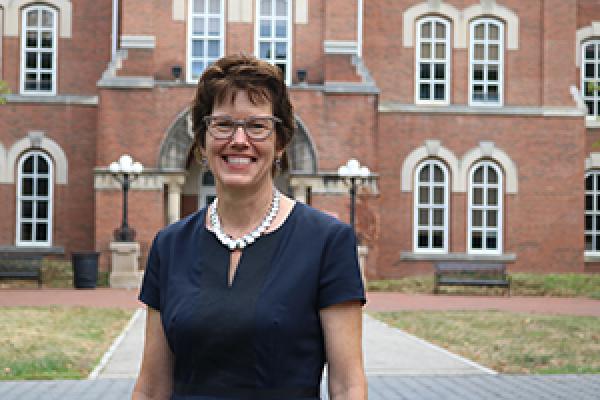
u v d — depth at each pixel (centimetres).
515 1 2991
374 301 2206
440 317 1727
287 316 263
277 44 2728
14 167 2875
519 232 2942
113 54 2797
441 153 2939
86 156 2905
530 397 929
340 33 2695
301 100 2644
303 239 274
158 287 291
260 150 278
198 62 2709
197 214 293
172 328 270
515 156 2950
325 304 269
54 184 2888
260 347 262
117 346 1297
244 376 263
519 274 2741
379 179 2934
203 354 264
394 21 2984
